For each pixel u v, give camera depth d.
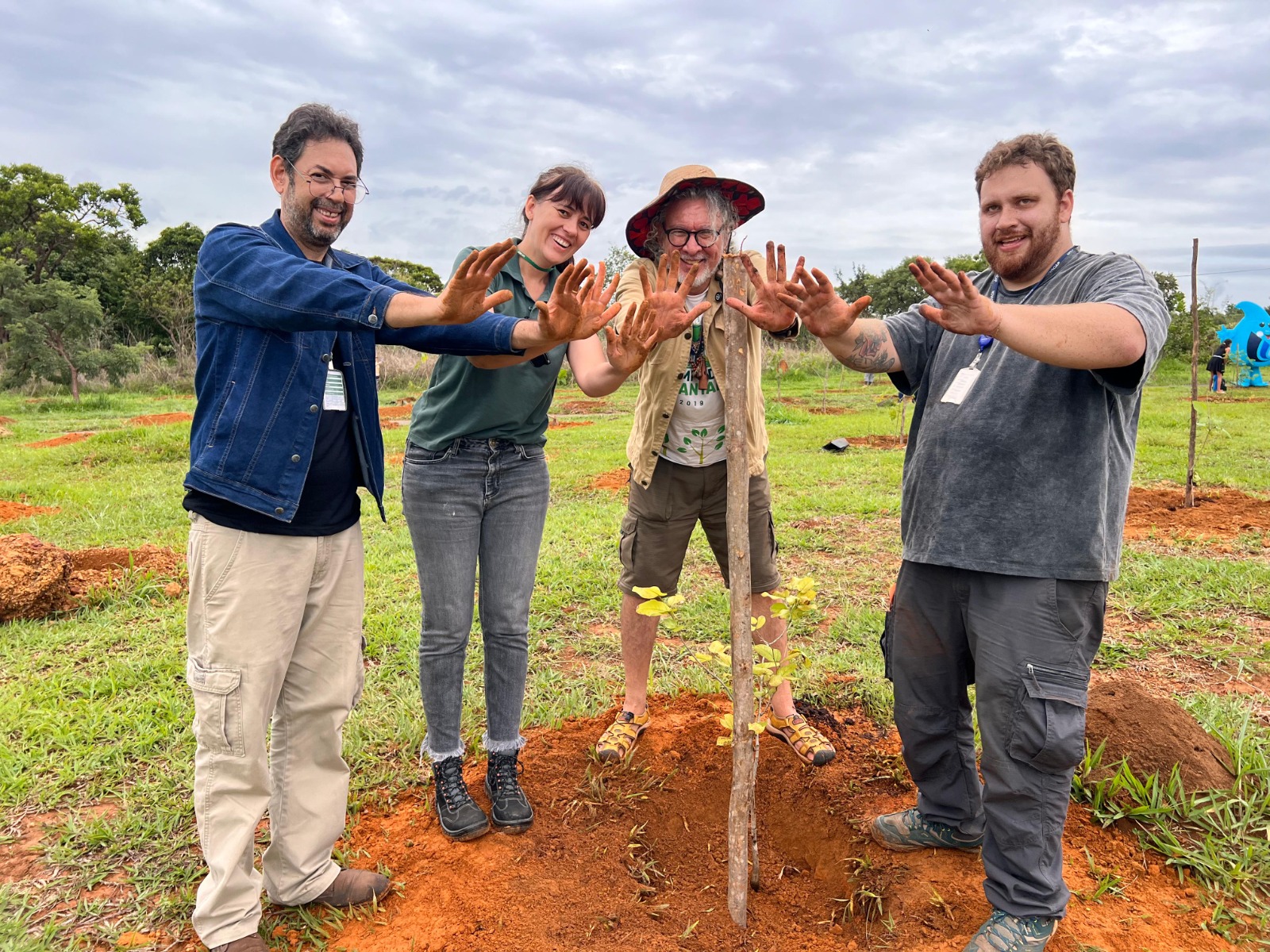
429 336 2.28
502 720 2.96
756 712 3.29
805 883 2.84
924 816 2.71
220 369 2.13
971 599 2.30
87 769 3.28
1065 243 2.25
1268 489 8.30
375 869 2.69
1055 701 2.10
